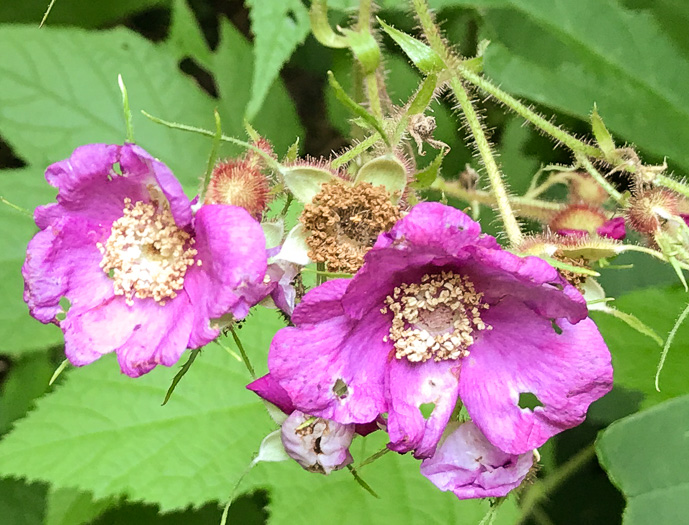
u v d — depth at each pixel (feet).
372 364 0.51
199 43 0.76
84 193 0.52
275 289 0.51
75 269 0.53
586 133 0.70
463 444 0.51
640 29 0.67
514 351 0.50
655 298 0.64
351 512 0.61
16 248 0.69
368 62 0.54
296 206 0.56
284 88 0.76
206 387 0.63
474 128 0.55
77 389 0.63
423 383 0.51
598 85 0.67
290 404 0.51
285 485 0.61
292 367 0.48
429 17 0.56
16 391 0.74
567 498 0.71
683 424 0.55
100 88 0.73
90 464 0.61
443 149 0.53
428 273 0.51
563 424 0.49
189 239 0.52
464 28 0.70
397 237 0.47
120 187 0.53
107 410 0.62
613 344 0.64
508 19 0.67
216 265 0.49
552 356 0.50
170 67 0.75
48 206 0.52
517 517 0.60
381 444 0.63
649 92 0.66
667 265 0.67
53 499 0.68
